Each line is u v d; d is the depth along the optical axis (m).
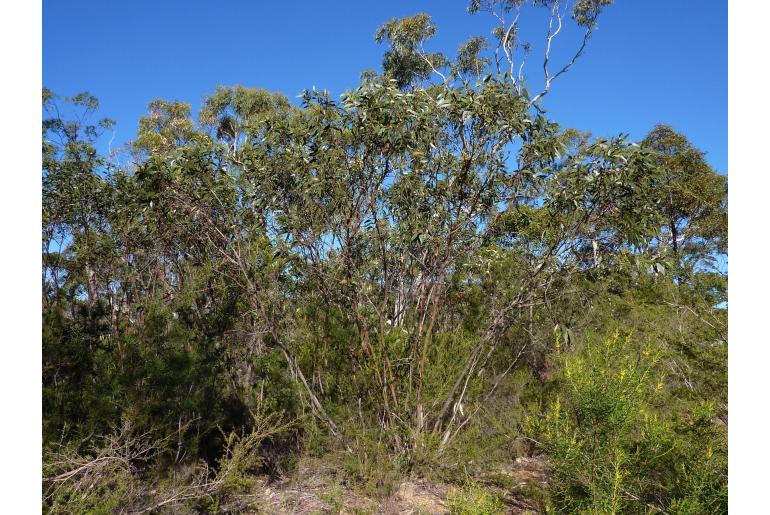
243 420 3.93
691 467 2.51
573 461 2.58
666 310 4.58
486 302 4.55
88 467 2.54
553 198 3.86
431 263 4.09
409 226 3.97
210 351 3.89
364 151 3.76
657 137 13.20
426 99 3.87
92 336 3.93
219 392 3.93
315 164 3.72
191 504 3.01
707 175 11.06
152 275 5.12
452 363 4.14
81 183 5.71
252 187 3.97
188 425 3.33
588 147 3.90
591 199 3.78
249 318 4.37
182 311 4.06
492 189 4.07
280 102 13.55
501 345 4.63
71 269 4.85
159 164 3.67
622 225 3.82
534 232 4.37
